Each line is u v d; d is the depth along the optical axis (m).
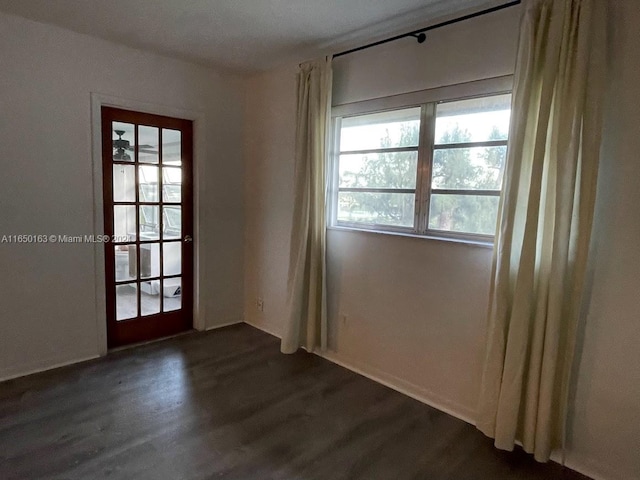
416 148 2.68
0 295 2.67
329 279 3.22
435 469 2.00
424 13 2.37
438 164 2.60
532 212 1.95
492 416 2.15
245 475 1.90
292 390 2.74
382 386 2.84
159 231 3.50
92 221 3.01
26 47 2.61
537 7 1.94
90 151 2.95
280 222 3.64
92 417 2.32
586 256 1.87
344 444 2.17
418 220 2.71
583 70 1.80
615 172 1.85
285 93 3.47
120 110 3.13
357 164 3.05
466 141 2.45
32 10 2.46
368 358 3.00
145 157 3.33
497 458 2.10
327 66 2.97
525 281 1.99
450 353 2.52
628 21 1.78
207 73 3.54
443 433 2.30
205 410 2.45
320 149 3.08
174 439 2.15
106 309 3.26
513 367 2.03
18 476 1.83
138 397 2.56
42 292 2.84
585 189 1.85
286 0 2.26
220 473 1.91
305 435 2.24
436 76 2.49
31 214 2.74
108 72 2.97
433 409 2.56
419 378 2.69
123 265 3.32
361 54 2.89
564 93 1.85
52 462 1.93
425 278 2.61
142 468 1.91
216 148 3.70
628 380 1.88
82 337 3.06
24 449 2.02
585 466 2.02
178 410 2.44
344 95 3.04
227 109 3.73
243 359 3.21
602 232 1.90
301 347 3.46
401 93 2.68
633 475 1.89
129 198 3.27
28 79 2.64
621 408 1.91
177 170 3.55
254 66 3.47
